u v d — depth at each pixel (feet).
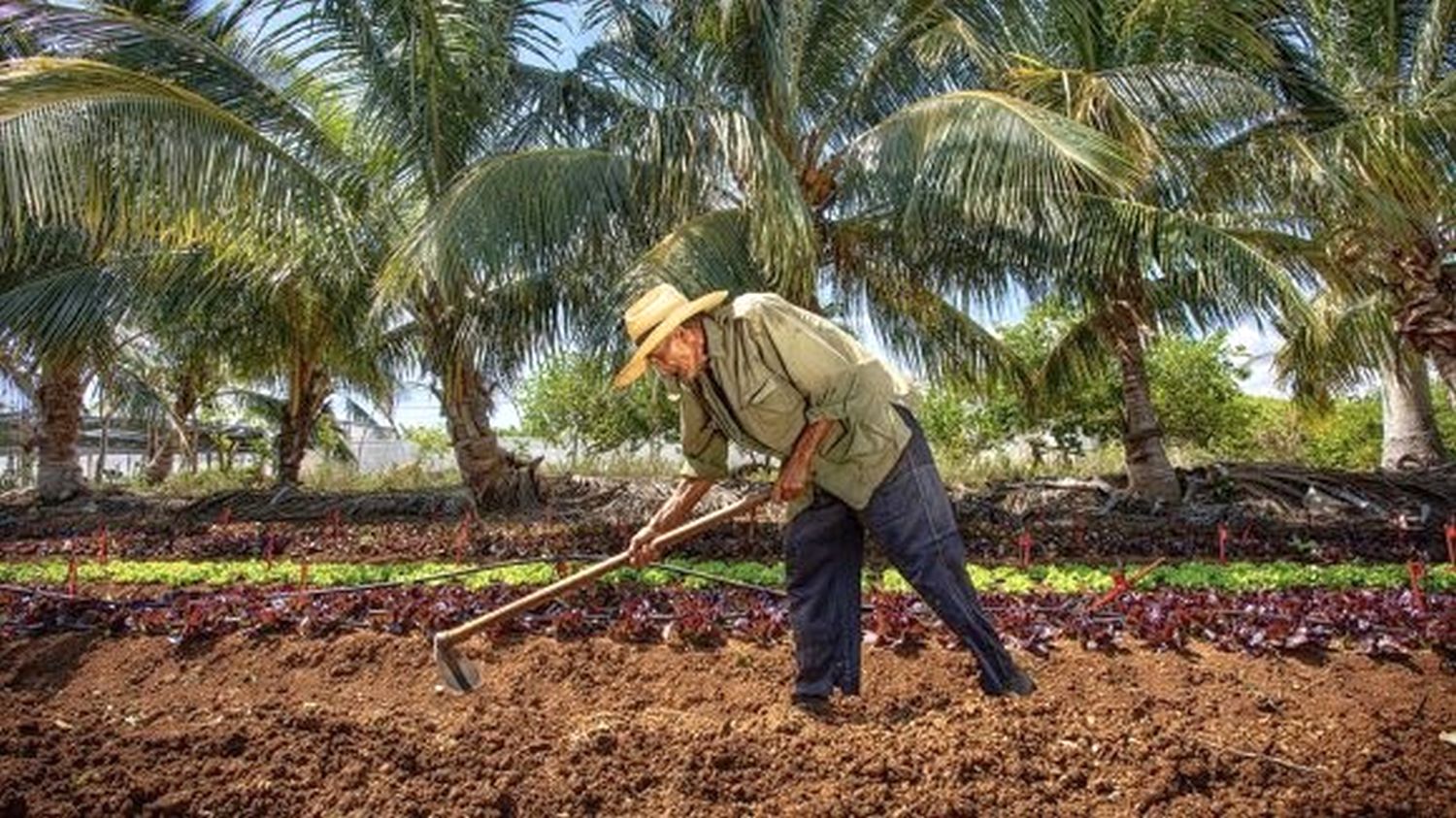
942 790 10.20
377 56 30.73
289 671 16.10
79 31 26.35
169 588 23.43
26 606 19.02
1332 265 33.06
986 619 12.52
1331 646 16.29
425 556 29.22
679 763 10.84
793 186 26.35
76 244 37.73
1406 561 26.84
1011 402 55.16
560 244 26.50
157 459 65.77
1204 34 31.99
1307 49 31.76
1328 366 41.52
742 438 12.58
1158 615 17.25
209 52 28.30
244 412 81.15
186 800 9.93
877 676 15.01
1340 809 9.78
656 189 28.30
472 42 30.35
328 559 29.32
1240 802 10.12
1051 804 10.02
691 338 11.96
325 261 31.45
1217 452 60.95
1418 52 29.27
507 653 16.56
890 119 29.07
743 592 20.15
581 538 31.04
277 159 25.93
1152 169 31.09
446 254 24.50
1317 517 35.58
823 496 12.89
